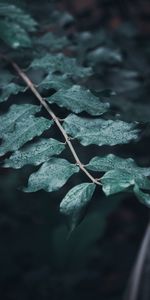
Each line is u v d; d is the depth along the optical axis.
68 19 0.70
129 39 0.86
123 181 0.39
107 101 0.56
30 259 1.27
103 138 0.44
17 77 0.54
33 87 0.51
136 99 0.69
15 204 1.12
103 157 0.42
